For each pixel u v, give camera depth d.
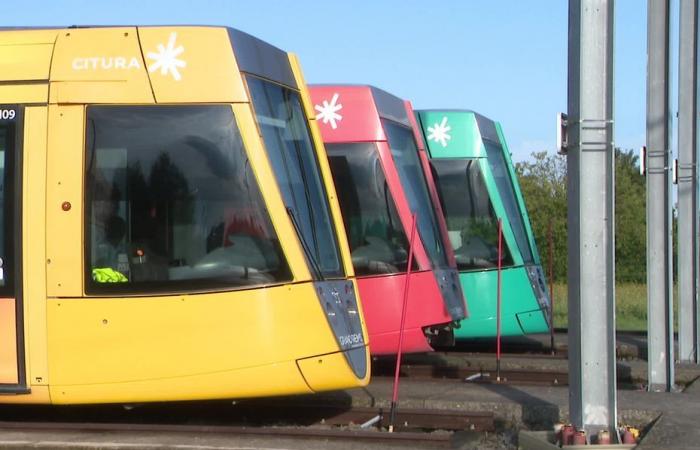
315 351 9.33
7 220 9.45
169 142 9.45
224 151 9.44
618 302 28.61
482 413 10.38
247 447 8.86
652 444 9.10
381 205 13.18
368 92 13.41
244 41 9.73
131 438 9.38
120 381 9.25
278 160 9.66
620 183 43.38
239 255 9.32
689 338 15.85
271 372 9.18
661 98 13.44
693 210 15.90
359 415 10.69
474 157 16.53
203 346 9.20
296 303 9.30
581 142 9.05
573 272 9.13
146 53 9.54
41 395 9.33
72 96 9.47
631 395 12.01
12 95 9.53
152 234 9.36
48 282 9.36
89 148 9.43
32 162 9.45
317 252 9.78
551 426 10.69
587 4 9.08
